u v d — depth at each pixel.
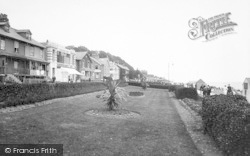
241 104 8.88
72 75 56.09
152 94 40.25
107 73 87.69
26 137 8.79
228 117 7.25
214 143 9.36
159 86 68.56
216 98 11.09
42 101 19.20
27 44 40.66
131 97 30.45
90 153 7.56
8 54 33.59
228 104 8.55
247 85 28.67
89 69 67.88
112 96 17.25
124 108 18.94
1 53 32.38
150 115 16.02
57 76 49.12
